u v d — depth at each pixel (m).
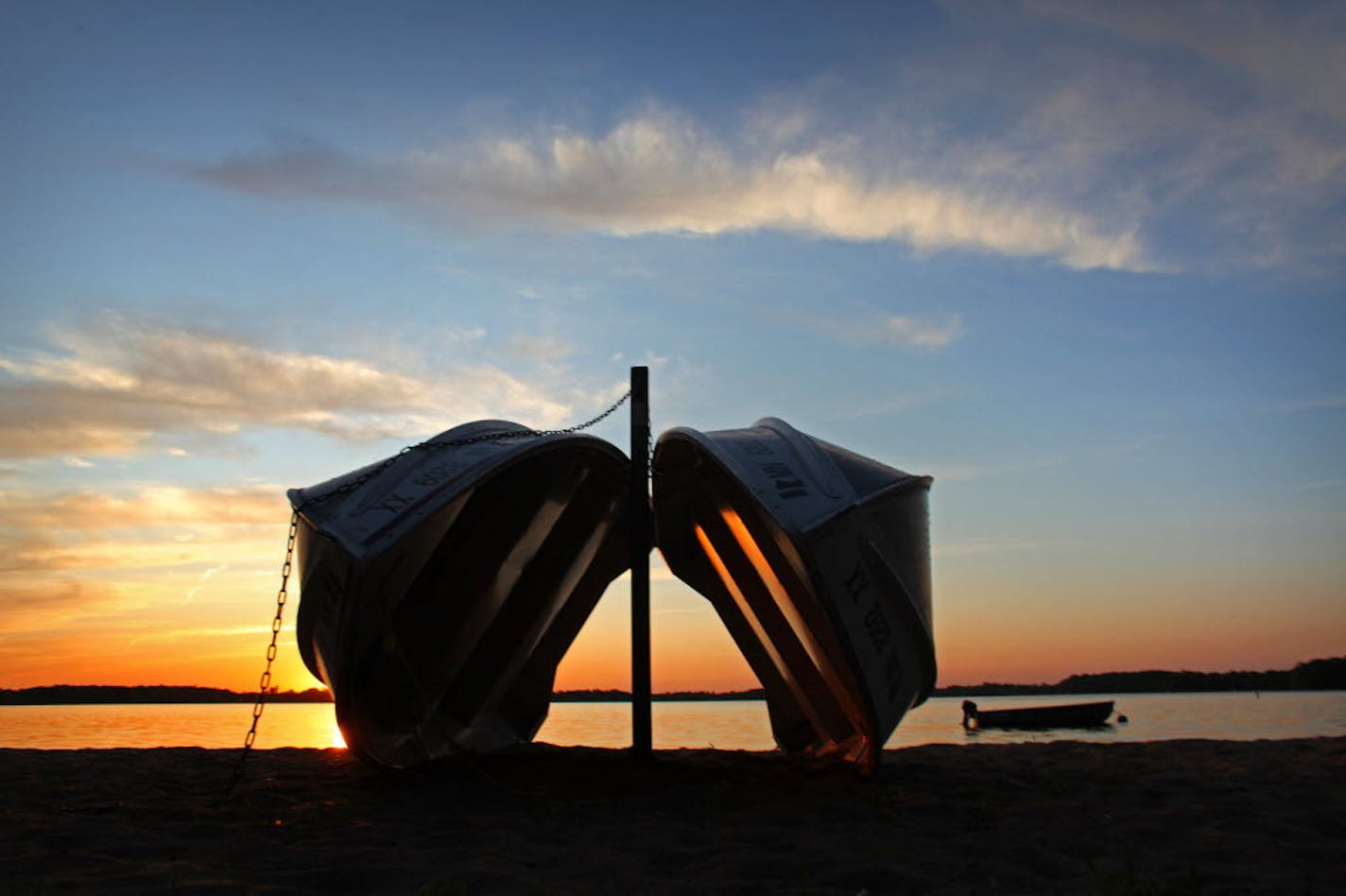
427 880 5.13
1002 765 10.14
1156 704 52.06
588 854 5.88
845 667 8.70
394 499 7.95
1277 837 6.30
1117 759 10.53
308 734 24.16
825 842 6.18
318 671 10.70
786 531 7.59
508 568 10.02
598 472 9.81
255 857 5.60
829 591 7.73
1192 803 7.51
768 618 10.54
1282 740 12.28
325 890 4.95
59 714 47.19
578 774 9.16
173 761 10.64
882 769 9.73
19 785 8.31
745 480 7.92
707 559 11.27
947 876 5.33
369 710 8.70
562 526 10.52
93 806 7.18
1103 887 4.87
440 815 7.13
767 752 11.85
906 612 8.84
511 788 8.33
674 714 41.09
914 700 9.88
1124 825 6.71
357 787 8.45
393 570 7.81
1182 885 5.14
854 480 8.65
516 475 9.34
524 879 5.20
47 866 5.24
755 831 6.54
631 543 9.78
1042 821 6.92
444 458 8.54
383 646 8.30
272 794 7.93
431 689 9.84
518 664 11.28
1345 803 7.42
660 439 9.05
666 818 7.11
